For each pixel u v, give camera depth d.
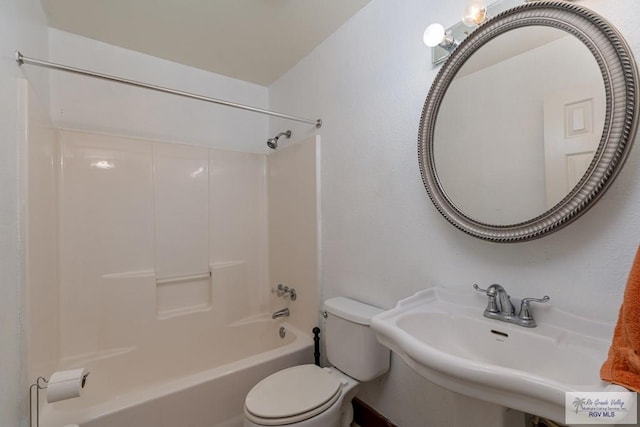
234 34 1.80
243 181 2.40
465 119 1.10
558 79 0.87
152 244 1.98
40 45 1.50
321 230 1.88
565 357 0.79
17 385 0.99
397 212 1.39
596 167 0.78
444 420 1.20
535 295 0.93
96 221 1.80
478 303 1.06
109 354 1.77
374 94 1.51
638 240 0.76
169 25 1.71
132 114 1.96
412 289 1.32
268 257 2.48
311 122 1.86
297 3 1.53
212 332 2.13
